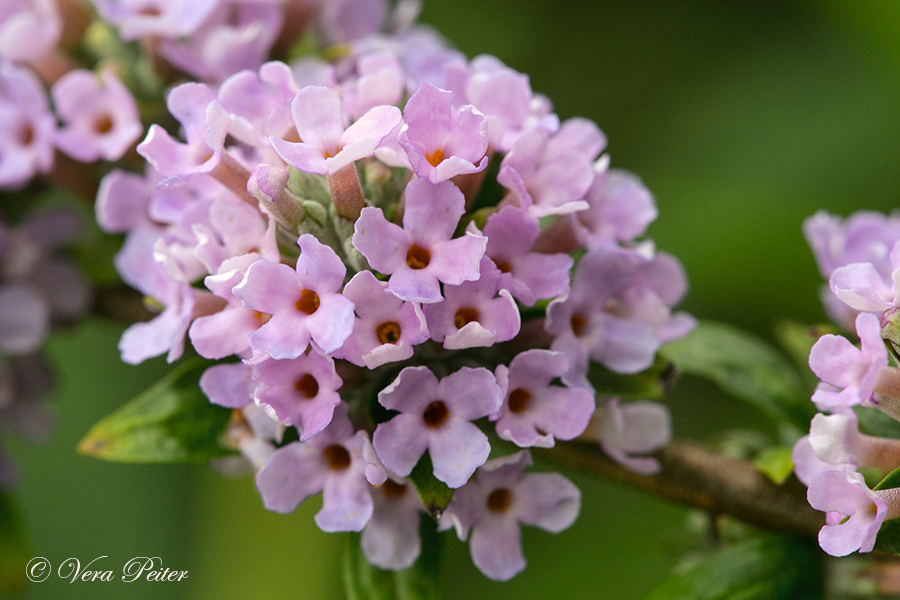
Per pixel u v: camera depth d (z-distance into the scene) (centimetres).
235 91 26
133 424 26
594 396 26
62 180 28
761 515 27
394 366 26
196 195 26
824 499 25
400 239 25
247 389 26
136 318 29
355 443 25
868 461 25
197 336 25
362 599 26
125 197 27
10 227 29
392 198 26
